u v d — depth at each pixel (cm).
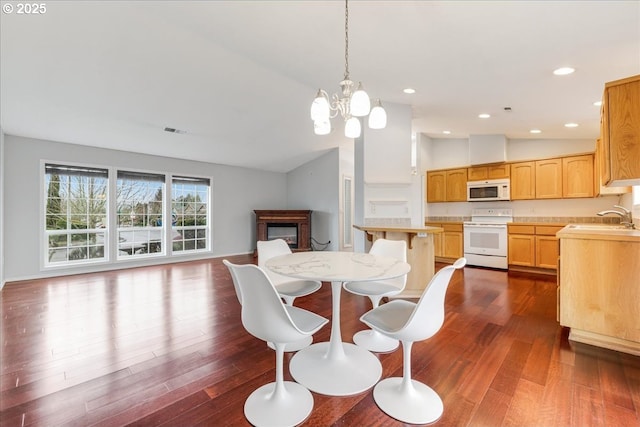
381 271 176
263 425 150
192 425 150
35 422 151
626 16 183
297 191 782
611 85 211
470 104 380
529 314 306
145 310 320
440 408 162
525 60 250
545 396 172
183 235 624
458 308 324
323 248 723
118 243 537
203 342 245
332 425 151
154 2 222
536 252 493
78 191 495
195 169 634
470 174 583
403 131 414
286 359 217
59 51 276
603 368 203
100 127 433
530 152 551
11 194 431
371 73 307
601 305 234
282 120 494
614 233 238
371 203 427
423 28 216
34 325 277
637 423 150
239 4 215
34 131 425
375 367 203
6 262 429
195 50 293
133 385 184
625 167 206
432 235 367
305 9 211
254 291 143
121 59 297
